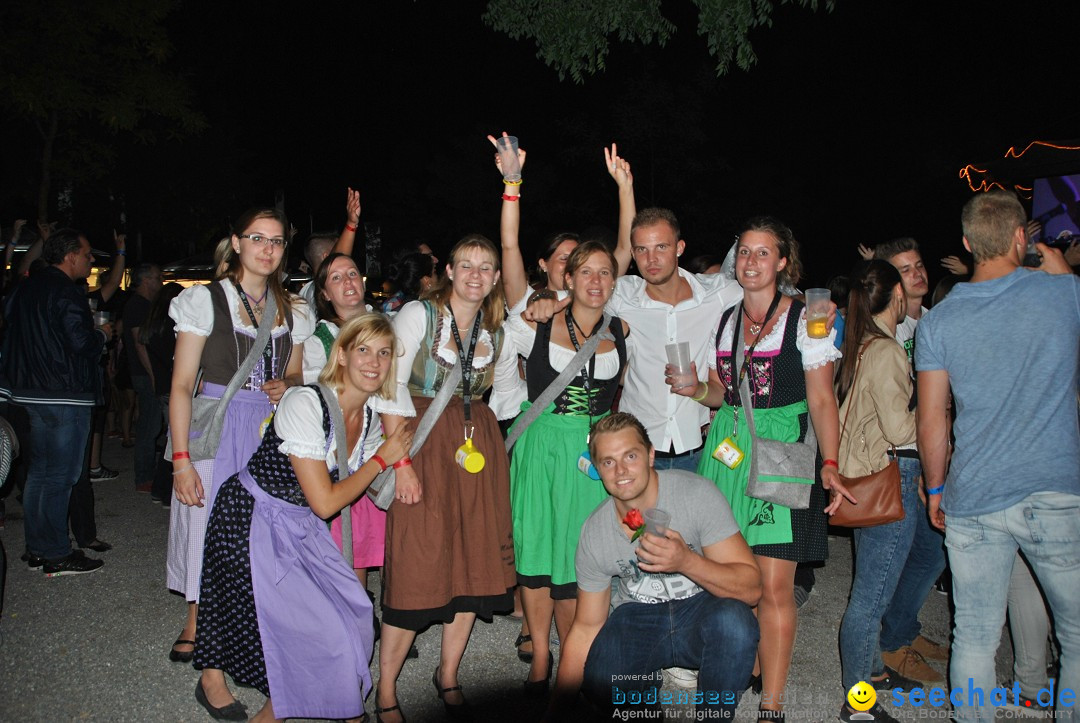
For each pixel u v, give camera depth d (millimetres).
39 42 12906
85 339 5512
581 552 3443
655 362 4242
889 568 3744
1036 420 3096
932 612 5086
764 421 3713
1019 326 3119
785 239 3771
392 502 3658
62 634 4676
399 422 3668
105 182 18969
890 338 3820
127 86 13930
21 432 5461
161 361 6801
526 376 4141
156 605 5121
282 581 3312
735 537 3352
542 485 3982
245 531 3326
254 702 4043
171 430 3951
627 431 3242
